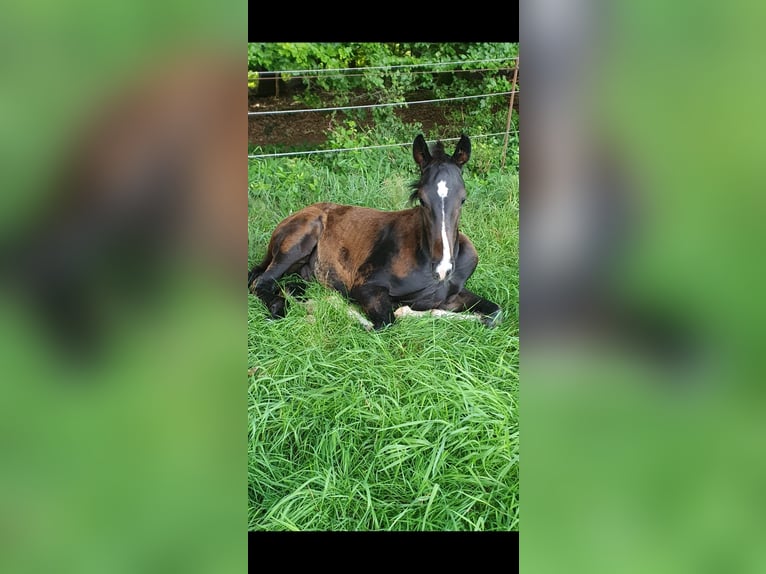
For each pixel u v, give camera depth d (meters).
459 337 3.32
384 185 5.07
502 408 2.55
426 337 3.26
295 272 4.12
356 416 2.62
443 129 6.20
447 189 3.52
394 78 6.35
